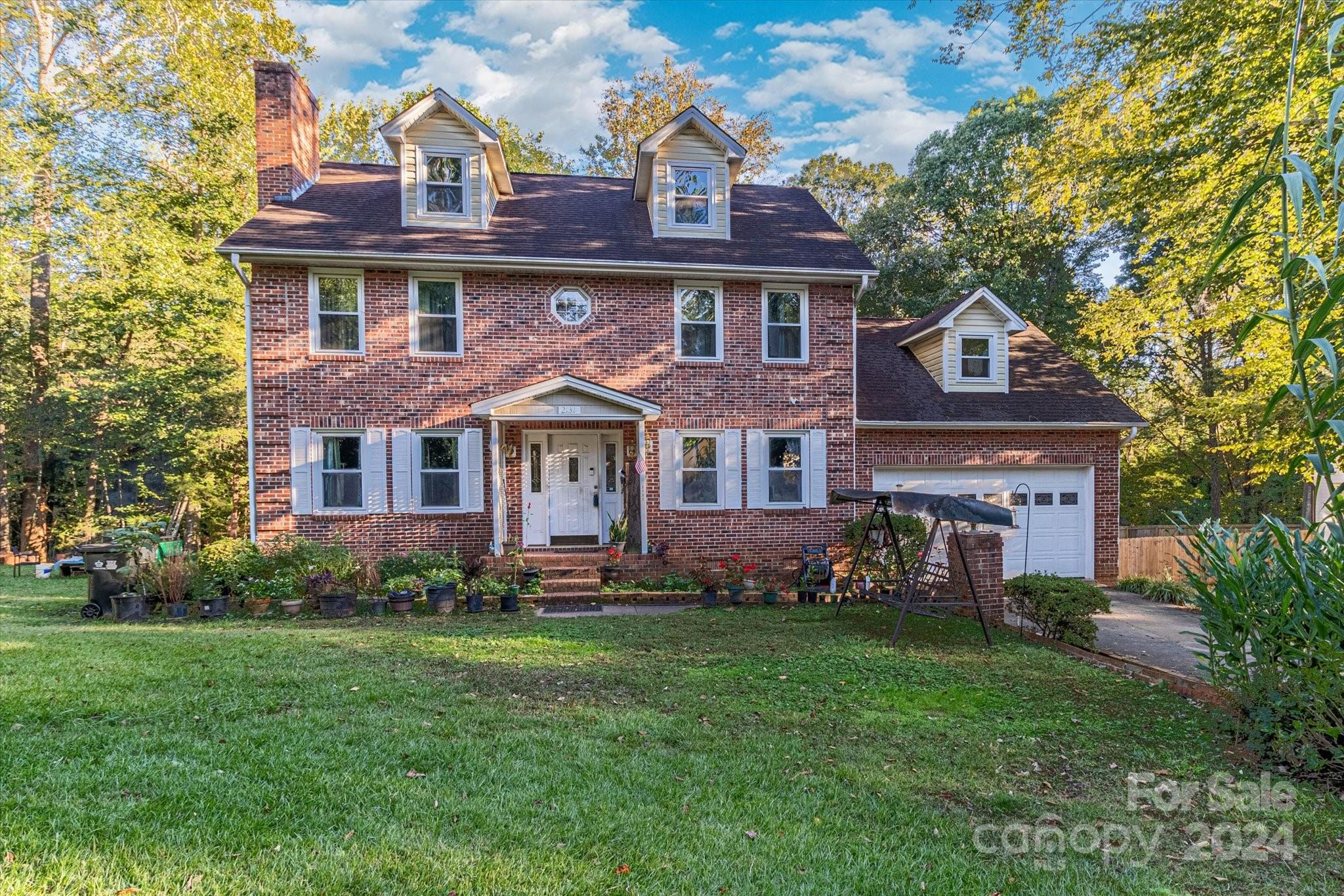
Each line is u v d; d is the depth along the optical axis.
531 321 11.97
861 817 3.65
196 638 7.53
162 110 17.84
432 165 12.22
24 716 4.73
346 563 10.23
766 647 7.60
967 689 6.16
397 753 4.25
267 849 3.11
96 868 2.91
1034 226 24.27
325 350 11.36
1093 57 12.83
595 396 11.45
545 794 3.76
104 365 18.14
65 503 19.39
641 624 8.83
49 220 17.03
